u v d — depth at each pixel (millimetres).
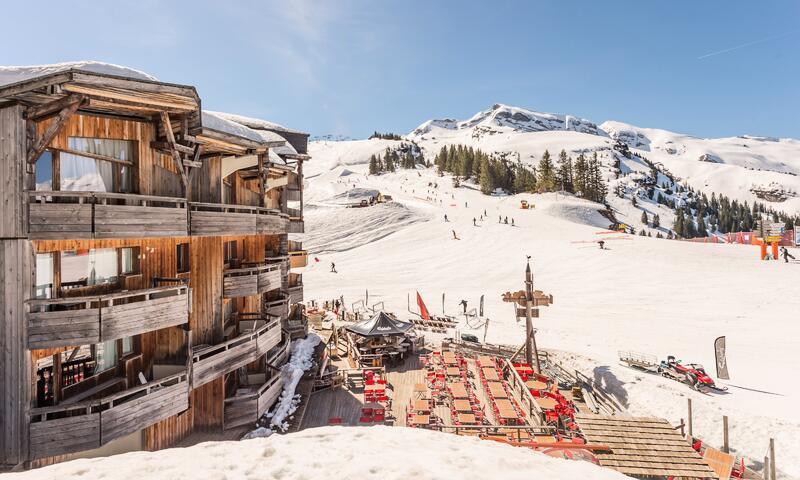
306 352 22906
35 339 8672
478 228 76625
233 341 13430
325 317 35438
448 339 28203
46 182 9352
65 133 9594
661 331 30469
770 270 49719
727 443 15375
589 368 23812
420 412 17031
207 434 13617
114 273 10953
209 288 14000
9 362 8656
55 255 9492
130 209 9812
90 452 10367
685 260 55281
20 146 8664
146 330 10094
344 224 80688
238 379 15938
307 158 25594
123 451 11086
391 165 168875
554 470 5930
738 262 54156
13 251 8711
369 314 36531
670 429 13750
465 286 47938
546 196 118812
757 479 13305
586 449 12648
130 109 10328
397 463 5570
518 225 78875
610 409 18891
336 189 116750
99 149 10359
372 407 17000
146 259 11758
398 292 45469
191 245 13656
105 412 9219
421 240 71188
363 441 6750
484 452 6371
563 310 37188
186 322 11469
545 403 17219
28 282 8766
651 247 61562
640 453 12625
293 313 25891
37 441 8625
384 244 69688
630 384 21188
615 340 28500
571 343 28125
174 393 10922
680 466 12188
